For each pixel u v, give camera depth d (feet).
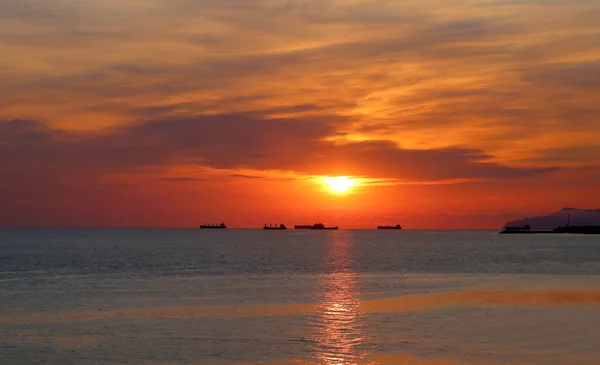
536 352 100.94
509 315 137.69
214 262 346.74
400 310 146.72
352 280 231.30
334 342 110.11
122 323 130.21
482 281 224.33
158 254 431.02
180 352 103.50
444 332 118.01
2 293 186.80
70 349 106.42
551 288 195.11
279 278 241.35
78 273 266.98
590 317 134.10
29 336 117.08
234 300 167.63
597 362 94.84
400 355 100.17
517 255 435.12
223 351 104.01
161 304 159.63
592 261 361.10
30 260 355.56
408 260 370.12
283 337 114.73
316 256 413.18
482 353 100.73
